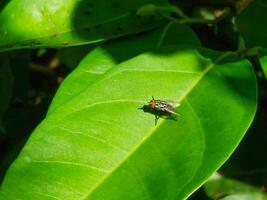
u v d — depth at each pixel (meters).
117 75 0.28
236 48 0.31
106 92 0.27
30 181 0.26
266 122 0.32
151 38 0.30
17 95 0.40
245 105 0.27
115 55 0.29
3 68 0.37
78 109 0.27
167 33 0.30
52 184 0.26
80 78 0.29
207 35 0.32
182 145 0.26
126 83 0.28
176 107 0.27
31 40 0.30
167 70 0.28
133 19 0.30
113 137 0.27
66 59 0.37
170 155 0.26
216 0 0.31
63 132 0.27
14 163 0.26
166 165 0.26
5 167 0.37
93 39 0.30
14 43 0.30
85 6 0.30
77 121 0.27
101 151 0.26
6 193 0.26
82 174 0.26
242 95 0.27
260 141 0.32
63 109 0.27
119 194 0.26
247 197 0.31
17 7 0.30
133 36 0.30
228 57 0.29
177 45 0.29
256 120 0.32
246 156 0.32
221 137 0.26
